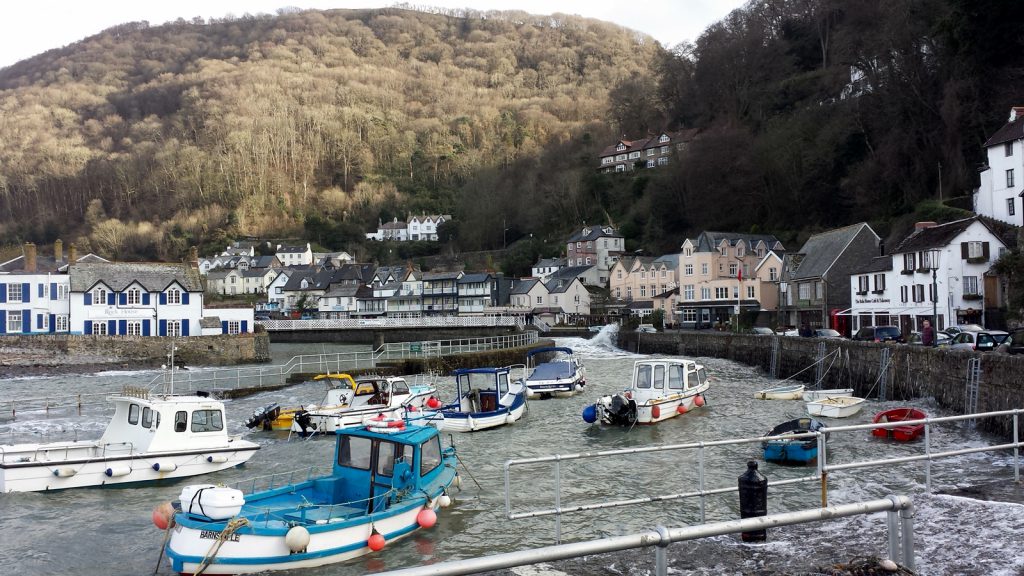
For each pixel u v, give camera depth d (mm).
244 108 198625
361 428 15539
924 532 9648
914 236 51562
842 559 8883
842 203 80875
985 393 24594
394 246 156750
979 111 59312
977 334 33594
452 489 18344
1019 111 51844
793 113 99938
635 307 94625
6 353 54938
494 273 123562
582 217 132375
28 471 18281
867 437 24281
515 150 193875
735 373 49375
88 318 63031
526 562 4984
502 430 28297
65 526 15930
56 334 59844
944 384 28297
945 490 12258
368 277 132125
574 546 5219
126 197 172750
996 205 51094
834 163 84250
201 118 196500
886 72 74562
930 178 67062
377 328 80812
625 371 50938
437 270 131750
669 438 25953
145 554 14234
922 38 67938
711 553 9594
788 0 117188
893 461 11633
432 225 165250
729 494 17422
